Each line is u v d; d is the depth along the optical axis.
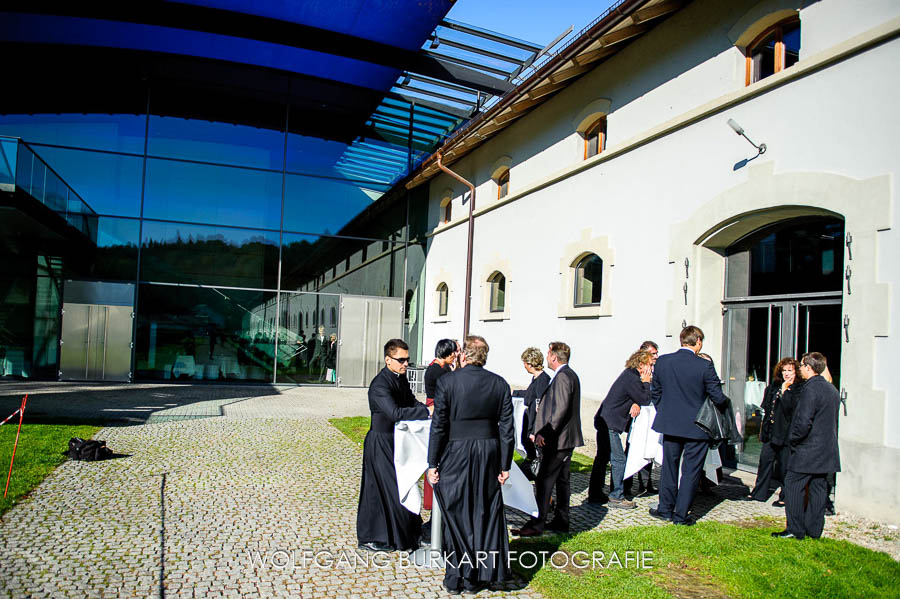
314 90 17.30
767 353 7.38
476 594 3.93
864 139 5.94
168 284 15.95
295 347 16.94
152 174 15.95
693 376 5.48
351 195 17.70
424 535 4.98
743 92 7.25
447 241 16.66
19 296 15.12
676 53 8.59
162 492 5.83
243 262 16.56
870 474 5.69
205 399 13.02
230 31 14.06
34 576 3.84
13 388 13.51
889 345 5.61
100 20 13.92
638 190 9.13
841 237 6.51
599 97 10.31
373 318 17.81
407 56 14.94
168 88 16.14
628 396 6.25
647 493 6.77
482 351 4.20
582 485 7.09
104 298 15.53
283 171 17.00
